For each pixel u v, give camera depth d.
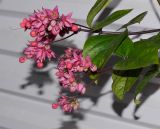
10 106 1.24
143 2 0.96
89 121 1.12
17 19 1.12
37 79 1.15
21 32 1.13
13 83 1.20
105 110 1.08
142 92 1.02
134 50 0.63
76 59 0.66
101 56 0.67
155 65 0.66
